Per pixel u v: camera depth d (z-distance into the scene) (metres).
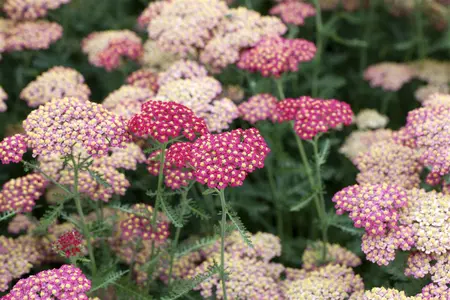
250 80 1.38
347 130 1.49
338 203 1.21
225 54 1.36
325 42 1.55
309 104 1.26
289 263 1.33
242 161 1.15
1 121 1.45
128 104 1.32
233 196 1.35
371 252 1.19
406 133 1.29
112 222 1.28
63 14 1.52
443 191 1.24
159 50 1.43
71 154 1.18
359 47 1.60
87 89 1.37
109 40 1.47
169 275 1.24
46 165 1.26
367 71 1.52
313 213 1.37
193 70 1.35
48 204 1.34
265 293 1.24
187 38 1.37
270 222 1.40
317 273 1.24
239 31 1.37
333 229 1.36
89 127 1.18
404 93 1.58
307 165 1.30
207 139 1.17
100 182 1.19
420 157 1.25
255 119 1.31
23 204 1.24
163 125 1.17
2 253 1.25
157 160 1.22
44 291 1.14
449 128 1.23
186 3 1.39
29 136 1.18
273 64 1.31
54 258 1.28
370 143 1.38
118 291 1.23
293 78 1.44
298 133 1.25
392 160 1.27
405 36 1.63
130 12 1.65
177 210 1.22
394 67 1.51
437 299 1.16
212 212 1.31
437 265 1.18
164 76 1.35
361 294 1.21
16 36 1.44
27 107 1.46
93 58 1.47
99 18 1.59
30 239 1.27
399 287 1.21
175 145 1.18
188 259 1.28
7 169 1.39
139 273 1.26
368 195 1.20
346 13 1.58
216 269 1.18
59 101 1.19
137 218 1.24
